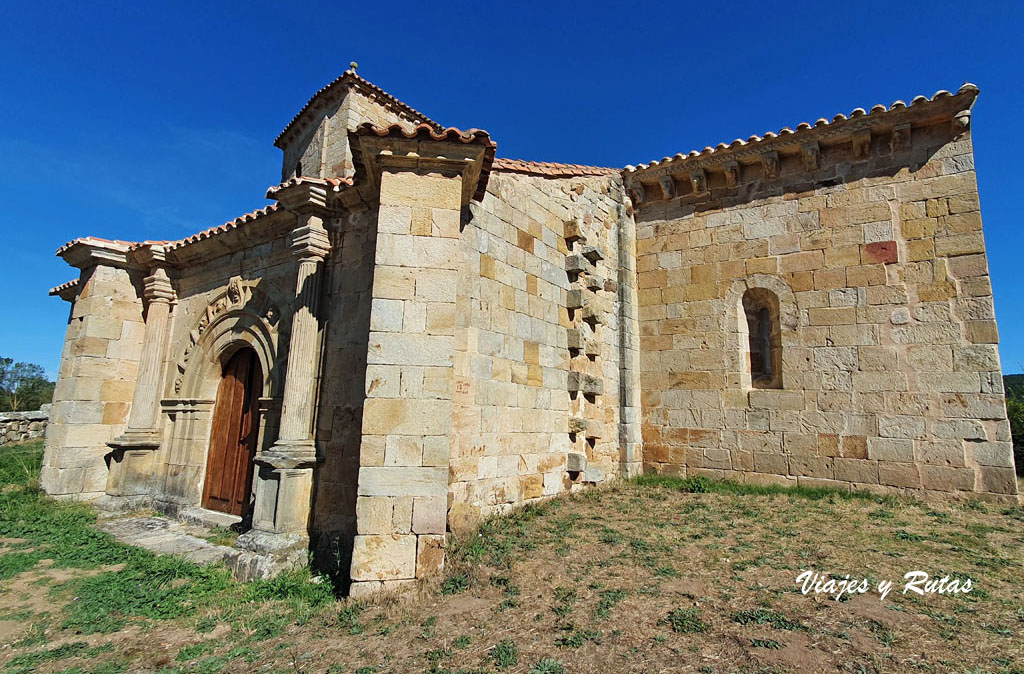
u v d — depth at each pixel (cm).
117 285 1036
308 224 730
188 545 702
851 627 419
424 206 583
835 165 987
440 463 537
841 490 901
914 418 867
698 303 1091
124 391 1021
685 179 1138
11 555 653
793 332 984
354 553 509
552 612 458
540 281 906
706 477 1030
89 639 444
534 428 857
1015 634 408
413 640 416
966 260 861
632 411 1088
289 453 662
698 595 484
